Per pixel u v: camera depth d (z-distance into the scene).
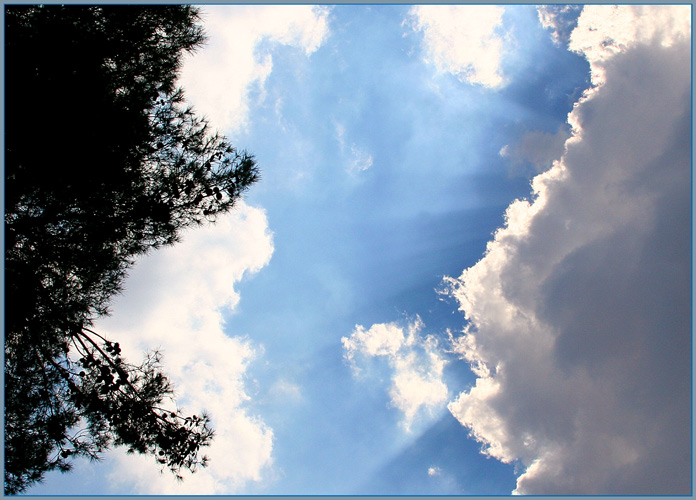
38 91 4.56
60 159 4.76
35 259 5.39
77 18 4.98
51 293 5.64
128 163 5.43
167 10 5.72
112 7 5.27
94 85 4.96
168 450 5.98
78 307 5.75
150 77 5.92
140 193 5.75
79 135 4.74
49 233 5.47
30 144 4.59
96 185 5.21
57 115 4.60
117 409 5.94
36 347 5.83
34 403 5.83
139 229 5.96
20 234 5.31
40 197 5.20
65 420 5.96
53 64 4.75
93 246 5.62
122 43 5.39
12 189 4.91
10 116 4.43
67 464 5.95
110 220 5.59
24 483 5.69
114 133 4.99
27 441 5.67
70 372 5.98
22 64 4.56
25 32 4.61
